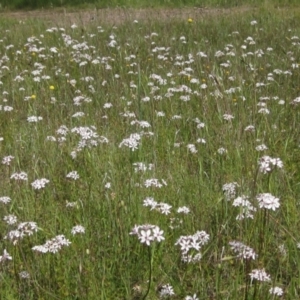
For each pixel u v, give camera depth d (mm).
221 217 1076
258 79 1915
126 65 2168
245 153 1283
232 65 2047
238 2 4023
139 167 1199
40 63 2266
